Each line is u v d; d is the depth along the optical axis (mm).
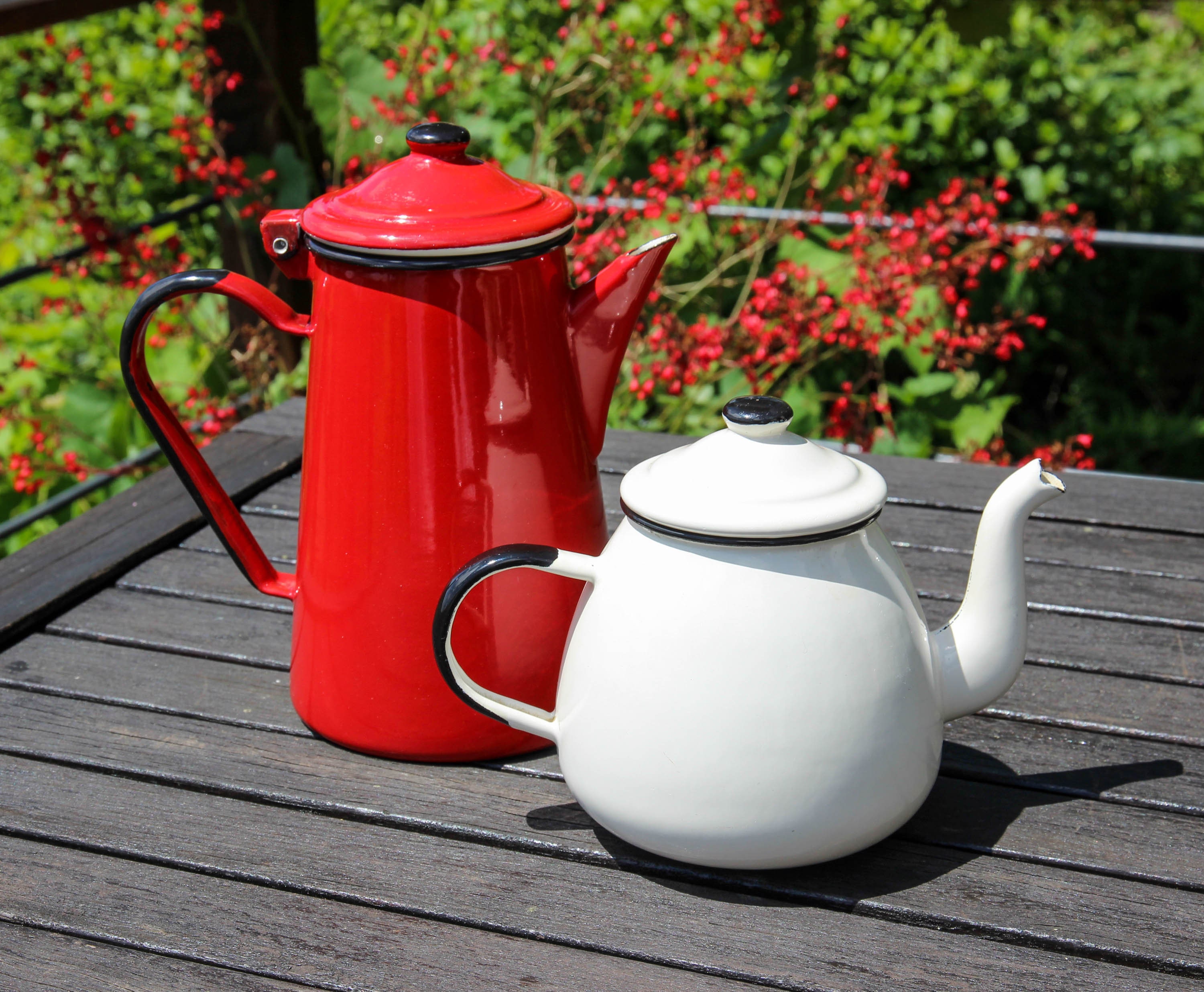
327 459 765
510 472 755
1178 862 693
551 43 2926
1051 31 3609
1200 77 4082
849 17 3016
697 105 2953
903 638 644
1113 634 948
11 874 695
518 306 739
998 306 2066
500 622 773
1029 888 672
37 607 979
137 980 616
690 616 617
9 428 2334
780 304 1872
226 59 2098
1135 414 3205
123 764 794
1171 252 3449
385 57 3201
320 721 814
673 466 648
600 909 661
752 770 619
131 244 2104
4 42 3627
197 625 977
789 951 628
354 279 730
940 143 3186
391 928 650
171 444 798
